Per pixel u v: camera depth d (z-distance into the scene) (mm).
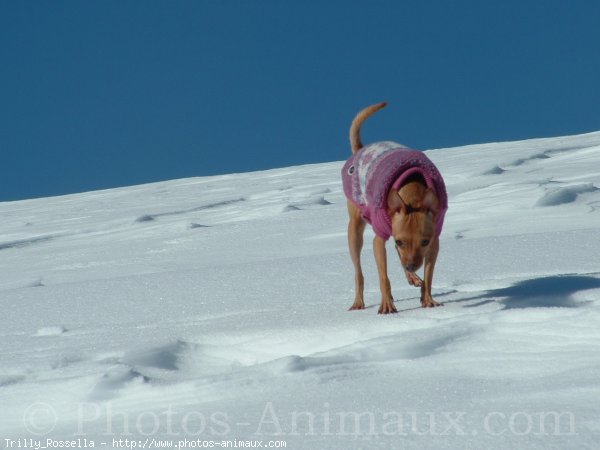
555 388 5426
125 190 38406
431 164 9203
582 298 8047
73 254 18078
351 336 7688
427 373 6133
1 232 26016
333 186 27094
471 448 4559
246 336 7953
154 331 8680
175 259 15344
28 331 9602
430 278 8953
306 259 12258
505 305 8141
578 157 24281
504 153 28859
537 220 13922
